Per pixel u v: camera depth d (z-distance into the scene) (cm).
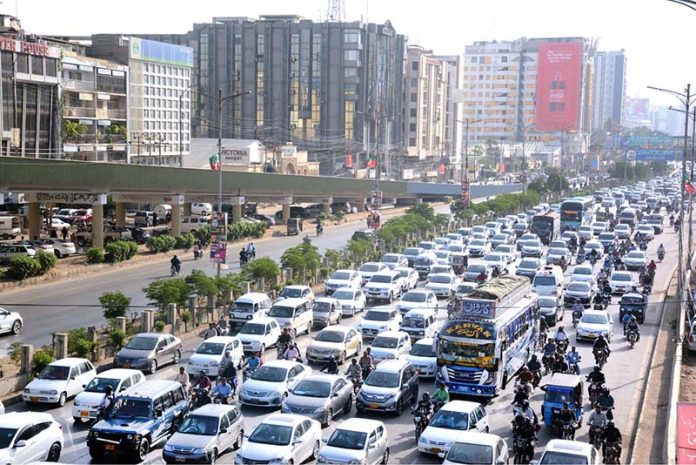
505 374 3666
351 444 2550
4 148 8844
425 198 15875
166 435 2828
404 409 3406
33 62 9306
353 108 18100
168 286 4781
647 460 2806
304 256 6544
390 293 5850
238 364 3912
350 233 10412
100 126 11800
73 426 3067
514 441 2789
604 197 14925
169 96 14000
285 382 3347
